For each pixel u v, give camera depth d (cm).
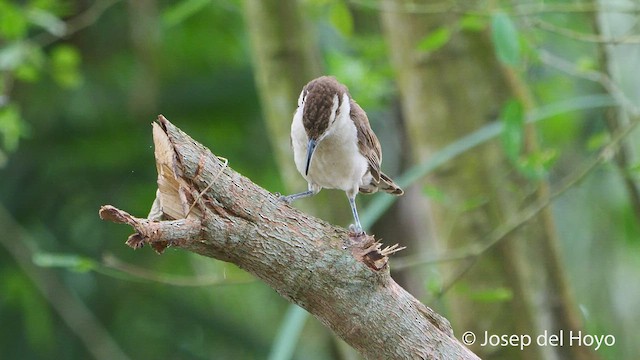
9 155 1630
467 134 1109
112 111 1641
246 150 1677
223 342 1739
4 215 1516
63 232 1623
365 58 1339
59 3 1320
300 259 594
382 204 970
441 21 1117
